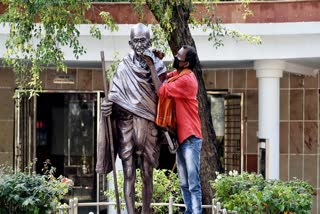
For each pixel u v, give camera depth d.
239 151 17.83
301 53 15.24
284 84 18.06
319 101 17.92
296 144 18.06
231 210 9.59
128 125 7.80
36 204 9.29
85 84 17.70
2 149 17.56
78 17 12.41
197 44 15.49
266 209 9.50
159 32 12.97
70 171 18.80
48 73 17.55
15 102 17.08
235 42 15.42
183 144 8.18
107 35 15.22
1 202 9.35
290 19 14.96
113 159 7.75
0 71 17.47
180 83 7.91
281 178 18.06
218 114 17.97
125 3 15.17
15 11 12.21
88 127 18.61
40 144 18.48
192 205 8.37
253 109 17.88
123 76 7.80
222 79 17.94
